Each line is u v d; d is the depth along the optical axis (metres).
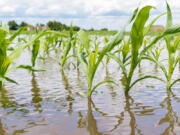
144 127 1.23
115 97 1.86
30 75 2.94
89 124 1.29
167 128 1.20
